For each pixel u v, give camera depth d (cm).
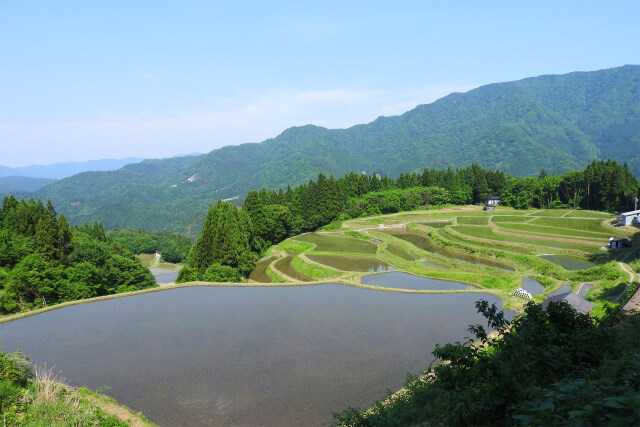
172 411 1998
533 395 766
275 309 3722
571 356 1022
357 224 12175
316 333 3062
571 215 11256
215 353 2706
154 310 3738
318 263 6944
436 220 11912
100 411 1925
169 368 2484
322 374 2366
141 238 16675
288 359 2589
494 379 944
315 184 12638
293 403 2041
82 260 5809
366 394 2111
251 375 2370
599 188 12075
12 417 1722
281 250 9175
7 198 7919
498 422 875
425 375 1895
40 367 2528
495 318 1141
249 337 2998
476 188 15462
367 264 6931
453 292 4325
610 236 8238
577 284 4884
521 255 6944
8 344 2939
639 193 10831
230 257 6366
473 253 7712
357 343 2848
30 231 6606
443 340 2892
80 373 2442
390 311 3634
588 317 1208
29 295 4850
